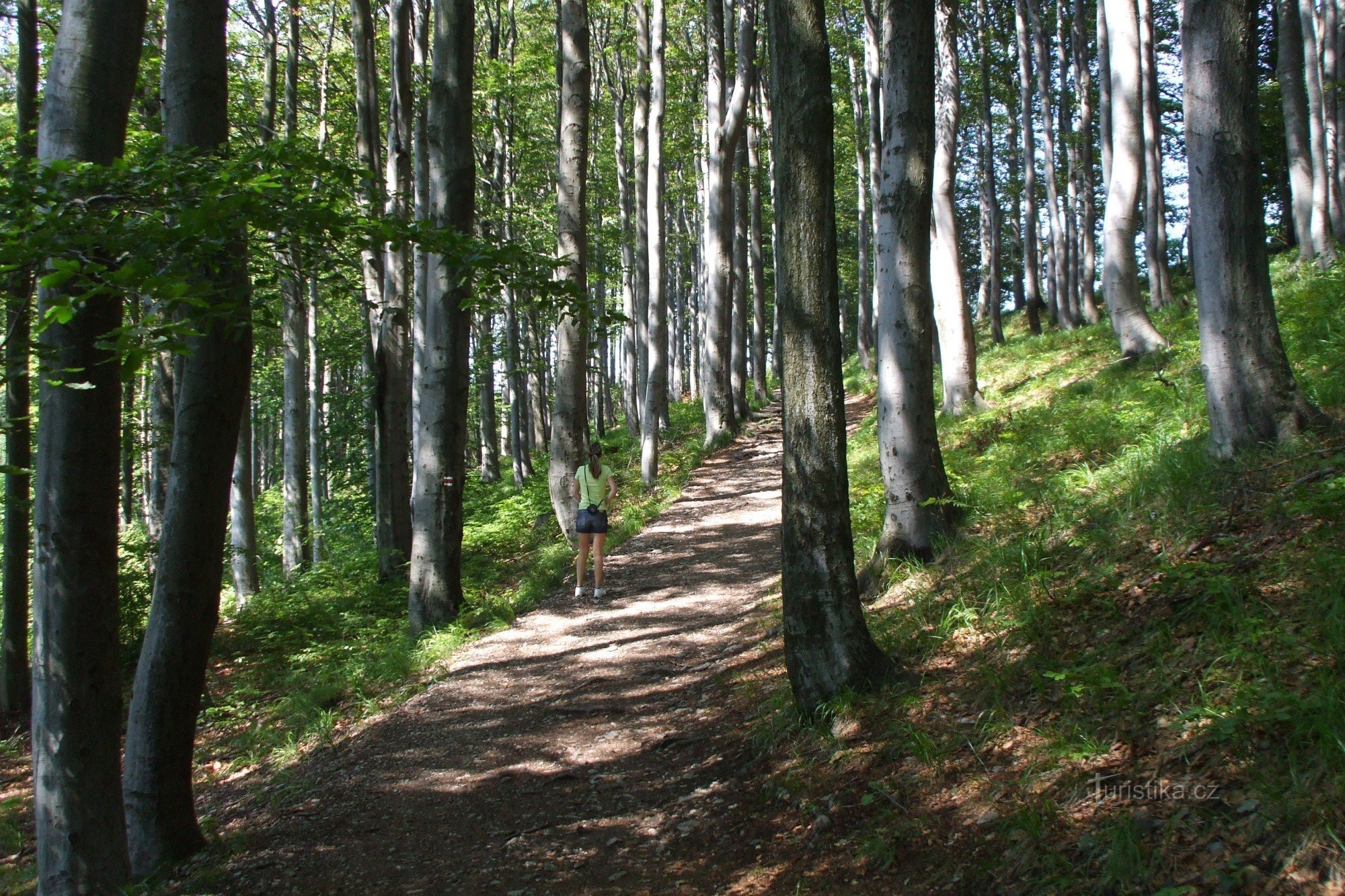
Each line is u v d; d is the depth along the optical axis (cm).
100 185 316
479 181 2106
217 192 309
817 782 444
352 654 962
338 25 1842
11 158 330
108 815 418
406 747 628
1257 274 548
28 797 789
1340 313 866
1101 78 1900
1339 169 1875
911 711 466
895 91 744
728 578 1015
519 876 435
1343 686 308
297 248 362
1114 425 843
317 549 1783
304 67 1838
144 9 414
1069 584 527
